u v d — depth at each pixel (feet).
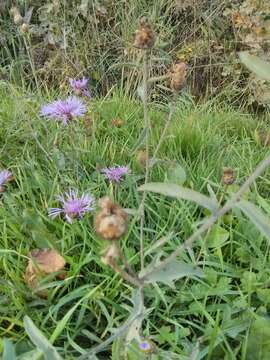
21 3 2.23
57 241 1.03
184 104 1.92
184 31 2.28
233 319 0.91
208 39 2.20
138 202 1.15
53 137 1.35
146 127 0.91
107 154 1.39
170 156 1.40
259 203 1.13
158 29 2.23
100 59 2.17
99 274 0.97
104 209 0.52
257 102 2.15
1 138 1.44
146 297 0.96
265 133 1.65
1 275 0.99
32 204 1.13
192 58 2.21
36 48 2.22
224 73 2.14
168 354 0.78
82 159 1.33
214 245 1.05
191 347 0.84
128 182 1.19
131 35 2.10
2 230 1.07
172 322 0.89
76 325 0.90
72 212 1.04
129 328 0.71
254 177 0.56
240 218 1.10
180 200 1.13
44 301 0.93
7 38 2.22
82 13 2.19
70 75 2.07
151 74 2.03
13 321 0.88
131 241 1.07
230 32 2.26
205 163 1.39
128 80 2.02
